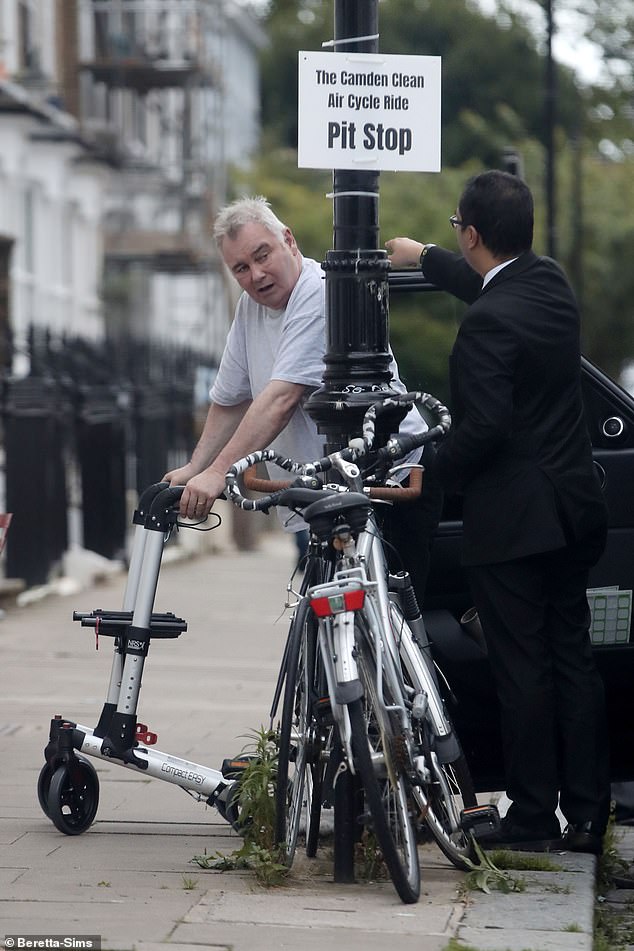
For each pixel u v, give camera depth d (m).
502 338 20.92
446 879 20.11
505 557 21.12
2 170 102.62
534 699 21.25
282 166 183.50
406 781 19.44
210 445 23.83
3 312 85.56
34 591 58.25
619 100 152.75
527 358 21.02
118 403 70.62
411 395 20.59
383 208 139.50
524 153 140.38
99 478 68.50
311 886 19.38
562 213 139.00
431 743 20.08
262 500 19.56
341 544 19.50
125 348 84.50
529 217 21.62
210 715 33.41
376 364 21.86
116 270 140.62
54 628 50.47
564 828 22.62
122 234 140.38
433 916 18.03
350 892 19.12
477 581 21.56
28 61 120.12
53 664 42.31
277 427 22.06
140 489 78.69
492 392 20.75
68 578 64.06
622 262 143.62
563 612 21.78
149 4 148.12
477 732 23.47
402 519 22.50
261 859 19.53
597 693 21.73
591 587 23.41
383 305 22.00
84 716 33.25
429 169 22.16
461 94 189.75
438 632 23.30
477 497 21.31
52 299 116.31
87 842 21.69
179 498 22.22
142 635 22.08
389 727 19.02
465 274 23.38
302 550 42.34
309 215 161.38
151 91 151.25
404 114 22.08
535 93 188.75
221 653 45.84
